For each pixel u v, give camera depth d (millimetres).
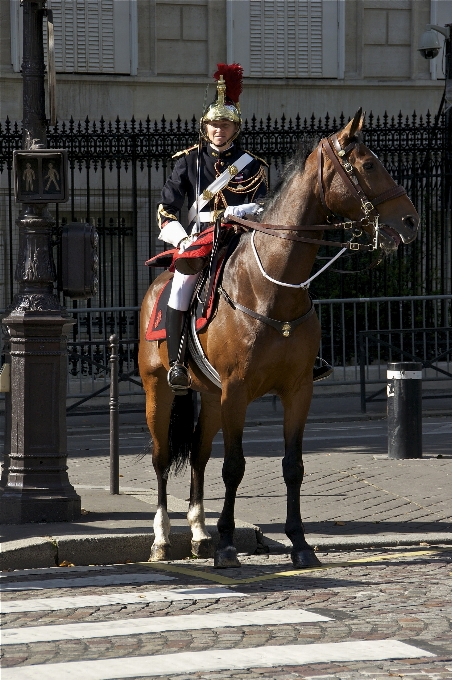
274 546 9117
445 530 9734
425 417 18031
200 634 6422
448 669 5742
